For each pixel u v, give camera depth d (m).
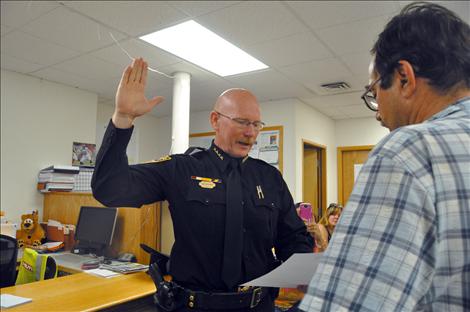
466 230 0.44
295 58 3.24
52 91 3.96
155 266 1.20
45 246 3.26
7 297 1.74
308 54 3.14
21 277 2.40
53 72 3.67
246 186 1.21
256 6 2.34
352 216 0.48
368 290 0.43
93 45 3.00
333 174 5.79
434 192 0.45
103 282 2.06
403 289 0.42
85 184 3.89
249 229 1.15
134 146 5.44
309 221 2.29
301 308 0.47
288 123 4.59
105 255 2.86
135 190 1.01
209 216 1.11
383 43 0.59
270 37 2.80
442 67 0.53
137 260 2.60
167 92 4.38
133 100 0.88
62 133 4.03
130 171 1.03
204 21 2.55
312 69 3.53
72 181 3.79
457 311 0.43
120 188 0.93
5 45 3.01
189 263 1.09
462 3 2.22
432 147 0.47
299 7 2.35
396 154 0.48
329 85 4.04
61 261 2.72
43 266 2.27
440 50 0.54
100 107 4.96
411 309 0.42
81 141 4.22
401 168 0.46
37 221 3.57
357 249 0.45
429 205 0.44
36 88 3.81
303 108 4.81
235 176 1.19
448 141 0.48
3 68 3.55
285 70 3.57
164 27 2.66
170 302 1.07
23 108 3.70
